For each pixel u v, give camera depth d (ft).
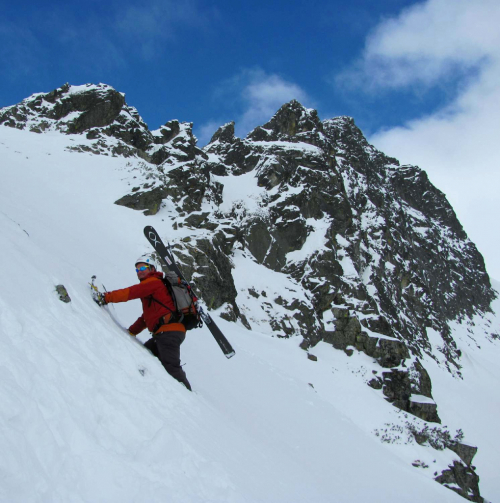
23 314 12.25
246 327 76.69
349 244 121.60
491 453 90.27
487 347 207.51
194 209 85.51
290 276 102.73
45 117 102.32
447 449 67.87
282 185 123.24
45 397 10.15
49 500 8.11
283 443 24.21
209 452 13.17
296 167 129.49
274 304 88.28
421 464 60.75
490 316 248.52
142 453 10.89
